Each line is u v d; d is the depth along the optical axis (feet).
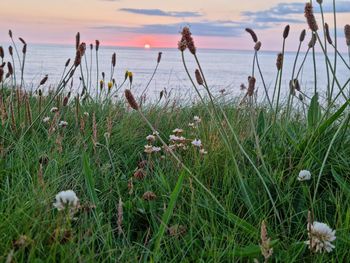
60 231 0.84
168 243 0.98
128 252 0.91
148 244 0.98
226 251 0.92
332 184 1.23
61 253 0.81
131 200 1.18
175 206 1.13
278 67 1.43
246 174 1.24
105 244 0.90
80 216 1.01
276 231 1.01
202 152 1.37
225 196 1.13
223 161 1.37
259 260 0.90
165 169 1.37
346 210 1.09
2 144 1.34
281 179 1.18
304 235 1.01
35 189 1.06
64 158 1.36
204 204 1.11
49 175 1.22
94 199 1.05
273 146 1.37
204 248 0.93
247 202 1.10
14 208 1.02
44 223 0.91
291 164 1.26
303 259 0.92
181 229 1.00
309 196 1.07
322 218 1.09
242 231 1.01
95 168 1.33
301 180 1.10
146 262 0.88
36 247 0.82
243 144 1.43
